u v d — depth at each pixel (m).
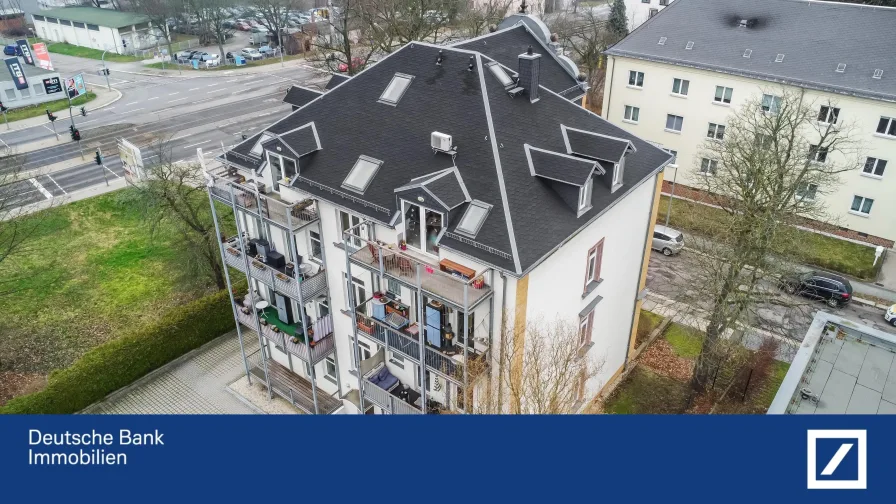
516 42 29.83
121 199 45.19
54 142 58.53
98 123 63.28
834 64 39.06
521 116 22.52
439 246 19.58
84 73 80.94
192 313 31.25
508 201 19.59
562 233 19.70
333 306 25.03
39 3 112.50
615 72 47.59
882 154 37.84
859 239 40.09
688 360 30.22
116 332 33.78
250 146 26.34
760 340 31.70
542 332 20.77
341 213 22.61
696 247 31.09
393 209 20.86
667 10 46.84
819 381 16.80
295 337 25.67
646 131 47.84
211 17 91.38
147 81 77.25
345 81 25.56
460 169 20.78
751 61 41.75
